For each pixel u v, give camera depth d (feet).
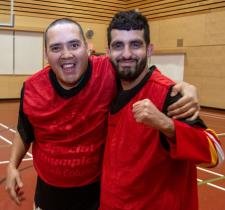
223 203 9.92
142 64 4.32
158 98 4.21
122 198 4.44
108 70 5.16
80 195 5.41
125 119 4.46
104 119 5.17
